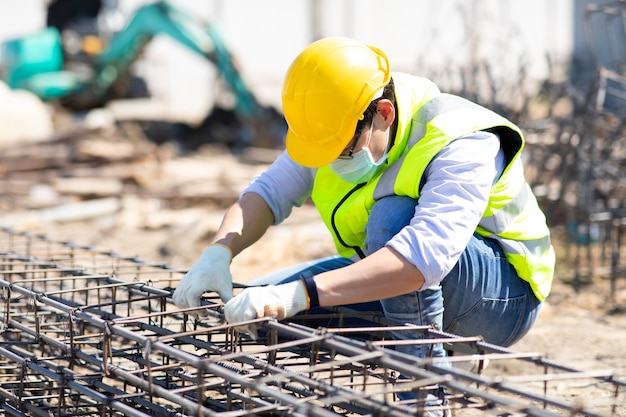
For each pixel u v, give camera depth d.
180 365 4.40
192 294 4.80
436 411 4.18
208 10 37.19
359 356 3.58
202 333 4.00
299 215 14.58
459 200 4.52
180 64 36.25
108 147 20.92
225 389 4.50
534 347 7.35
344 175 4.93
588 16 11.65
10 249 7.18
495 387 3.61
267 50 38.81
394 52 40.34
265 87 37.34
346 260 5.67
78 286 6.88
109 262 9.04
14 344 4.82
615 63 11.58
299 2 39.12
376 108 4.73
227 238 5.29
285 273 5.65
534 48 40.16
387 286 4.41
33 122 23.89
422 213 4.52
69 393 4.84
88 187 17.20
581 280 10.02
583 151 10.85
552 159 12.80
